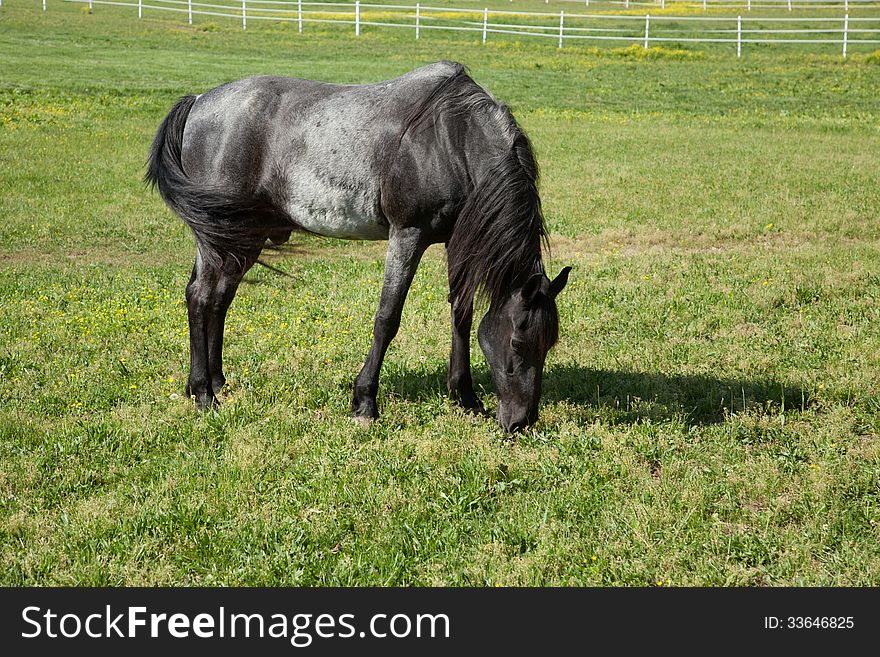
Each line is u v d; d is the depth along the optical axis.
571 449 5.24
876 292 8.41
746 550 4.21
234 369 6.72
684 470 4.99
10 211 12.16
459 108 5.23
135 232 11.55
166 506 4.60
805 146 18.05
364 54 32.91
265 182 5.75
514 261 4.95
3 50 29.88
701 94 26.56
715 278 9.07
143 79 25.92
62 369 6.59
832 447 5.20
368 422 5.67
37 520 4.44
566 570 4.09
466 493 4.73
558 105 24.36
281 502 4.67
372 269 9.84
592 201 13.17
